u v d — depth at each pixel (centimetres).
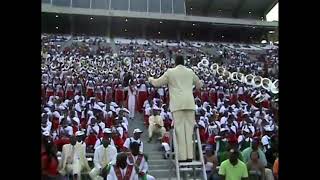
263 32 5259
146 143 1582
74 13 4772
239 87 2439
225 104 2189
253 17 5238
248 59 4388
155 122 1606
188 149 702
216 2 5153
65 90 2173
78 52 4075
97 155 1012
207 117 1661
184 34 5269
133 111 2094
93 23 4912
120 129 1370
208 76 2928
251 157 845
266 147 1082
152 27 5162
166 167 1251
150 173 1204
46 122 1068
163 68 3222
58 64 3072
